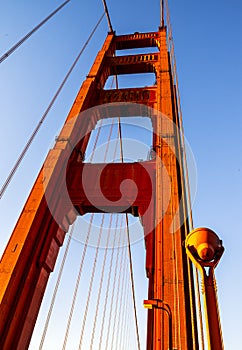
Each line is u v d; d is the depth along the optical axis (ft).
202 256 14.76
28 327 43.47
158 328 36.68
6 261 43.55
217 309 13.52
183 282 39.19
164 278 40.40
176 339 33.96
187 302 37.45
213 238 15.26
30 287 45.09
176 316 36.22
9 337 39.04
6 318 39.68
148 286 46.34
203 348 17.24
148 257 47.80
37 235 49.57
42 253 48.73
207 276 14.62
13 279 41.88
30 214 49.73
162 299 38.19
